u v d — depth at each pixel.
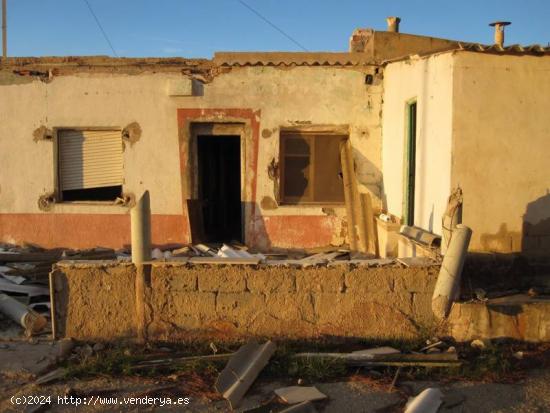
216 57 10.80
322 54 10.80
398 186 9.48
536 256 6.92
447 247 6.51
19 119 11.06
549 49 6.68
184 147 10.95
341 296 6.54
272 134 10.91
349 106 10.87
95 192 11.38
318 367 5.95
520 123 6.84
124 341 6.63
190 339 6.59
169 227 11.06
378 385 5.71
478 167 6.85
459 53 6.79
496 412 5.26
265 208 11.02
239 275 6.53
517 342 6.49
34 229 11.18
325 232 11.02
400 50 10.86
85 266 6.60
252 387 5.72
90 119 10.99
